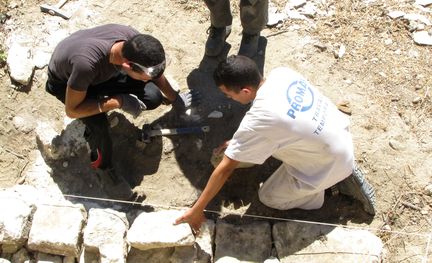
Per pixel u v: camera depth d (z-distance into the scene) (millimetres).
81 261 3379
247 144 3018
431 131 3951
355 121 4020
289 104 3006
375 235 3488
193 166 3916
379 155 3859
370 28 4473
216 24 4195
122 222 3395
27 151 4004
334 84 4211
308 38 4445
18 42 4430
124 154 3973
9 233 3303
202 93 4207
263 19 4070
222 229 3539
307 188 3375
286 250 3422
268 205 3666
